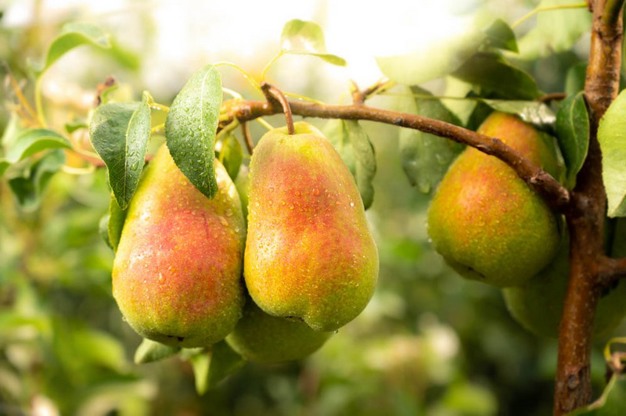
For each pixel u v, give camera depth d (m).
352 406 1.56
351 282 0.58
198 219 0.60
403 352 1.55
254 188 0.60
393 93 0.72
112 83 0.76
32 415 1.15
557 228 0.67
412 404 1.46
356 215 0.59
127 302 0.59
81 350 1.19
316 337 0.65
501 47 0.73
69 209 1.57
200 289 0.59
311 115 0.63
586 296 0.65
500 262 0.66
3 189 1.19
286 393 1.65
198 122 0.57
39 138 0.73
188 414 1.68
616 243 0.69
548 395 1.94
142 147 0.58
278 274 0.58
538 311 0.71
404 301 1.79
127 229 0.60
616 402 0.60
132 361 1.69
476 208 0.66
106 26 1.44
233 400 1.76
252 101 0.64
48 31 1.23
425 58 0.69
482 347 1.93
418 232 1.88
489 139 0.63
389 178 2.07
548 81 1.70
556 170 0.68
